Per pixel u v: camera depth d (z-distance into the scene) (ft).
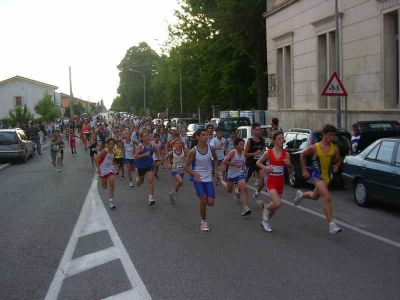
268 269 20.22
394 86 59.67
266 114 98.32
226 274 19.67
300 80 82.84
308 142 43.29
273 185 27.07
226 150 50.16
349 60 66.85
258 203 35.50
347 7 66.49
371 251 22.76
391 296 16.84
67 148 115.65
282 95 92.99
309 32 78.38
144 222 30.83
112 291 18.15
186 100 161.48
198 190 27.43
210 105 140.36
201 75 135.74
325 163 25.88
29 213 35.42
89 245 25.27
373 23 60.85
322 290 17.54
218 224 29.55
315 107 77.97
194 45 129.08
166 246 24.50
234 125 84.33
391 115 57.88
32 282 19.54
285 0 85.30
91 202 39.40
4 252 24.39
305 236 25.95
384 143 32.91
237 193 36.60
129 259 22.30
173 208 35.81
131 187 48.65
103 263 21.88
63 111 331.98
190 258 22.17
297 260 21.44
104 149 36.01
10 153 80.59
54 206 38.17
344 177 36.35
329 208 25.55
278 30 90.48
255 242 24.85
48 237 27.48
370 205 34.17
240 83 124.16
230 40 115.03
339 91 48.83
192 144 81.10
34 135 99.86
